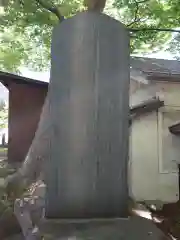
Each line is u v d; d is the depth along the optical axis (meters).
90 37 2.38
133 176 8.09
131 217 2.37
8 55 12.62
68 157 2.30
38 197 3.38
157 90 8.38
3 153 11.94
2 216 3.26
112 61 2.40
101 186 2.29
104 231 2.07
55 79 2.38
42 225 2.21
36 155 5.18
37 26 9.61
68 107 2.33
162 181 8.28
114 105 2.37
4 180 5.79
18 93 10.48
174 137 8.45
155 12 8.80
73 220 2.23
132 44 9.86
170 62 9.76
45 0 7.98
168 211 6.52
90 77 2.35
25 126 10.30
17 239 2.59
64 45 2.39
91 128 2.31
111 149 2.33
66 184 2.29
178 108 8.48
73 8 8.29
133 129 8.21
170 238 2.46
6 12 8.65
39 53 12.84
